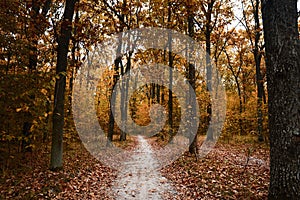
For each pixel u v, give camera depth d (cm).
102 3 1070
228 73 2884
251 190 588
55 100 793
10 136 626
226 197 555
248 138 1759
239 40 1859
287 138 426
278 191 432
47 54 997
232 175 741
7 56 677
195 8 1073
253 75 2597
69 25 794
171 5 1086
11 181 639
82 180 726
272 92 448
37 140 848
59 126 792
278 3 447
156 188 689
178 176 806
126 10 1041
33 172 732
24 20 735
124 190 674
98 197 605
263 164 909
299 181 416
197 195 593
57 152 783
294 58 432
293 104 425
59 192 597
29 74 624
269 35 455
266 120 1516
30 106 636
